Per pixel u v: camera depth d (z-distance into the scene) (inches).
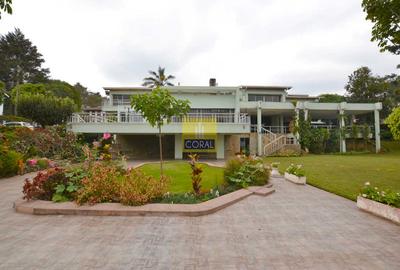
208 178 412.5
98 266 136.9
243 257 149.4
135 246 162.7
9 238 174.6
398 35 263.4
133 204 236.7
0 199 287.1
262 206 263.1
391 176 450.6
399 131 311.4
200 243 168.9
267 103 1067.9
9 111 1610.5
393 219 213.6
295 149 1044.5
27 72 2030.0
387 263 143.0
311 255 152.5
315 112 1225.4
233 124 803.4
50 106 935.7
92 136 900.0
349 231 193.5
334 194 321.4
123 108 862.5
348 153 1096.2
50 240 171.3
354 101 1600.6
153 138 968.3
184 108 346.9
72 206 231.9
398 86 1577.3
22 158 508.4
